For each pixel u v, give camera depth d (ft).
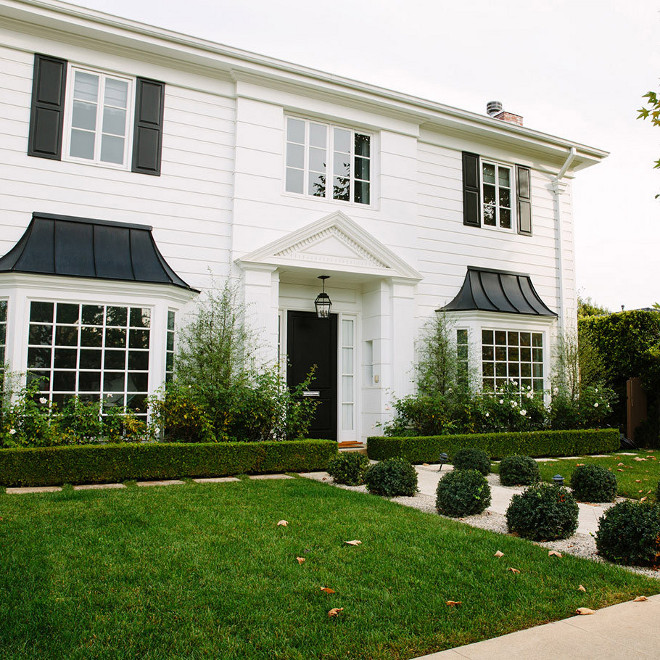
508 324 38.78
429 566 13.17
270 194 32.89
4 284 24.63
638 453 38.27
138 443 24.76
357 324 38.32
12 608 10.32
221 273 31.30
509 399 36.63
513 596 11.55
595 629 10.18
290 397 30.78
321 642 9.42
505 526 17.63
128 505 18.28
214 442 26.53
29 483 22.15
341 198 35.63
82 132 28.99
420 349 37.22
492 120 39.78
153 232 29.78
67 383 25.27
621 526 14.32
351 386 37.96
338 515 17.72
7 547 13.61
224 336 29.76
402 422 34.78
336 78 33.96
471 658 9.04
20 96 27.58
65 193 28.07
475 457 27.25
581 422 39.04
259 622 10.06
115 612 10.27
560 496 16.78
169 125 30.83
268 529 15.88
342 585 11.87
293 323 36.37
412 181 37.83
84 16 27.89
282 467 27.17
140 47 29.76
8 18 27.27
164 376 27.48
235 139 32.32
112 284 26.16
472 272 39.91
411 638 9.64
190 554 13.51
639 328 42.98
